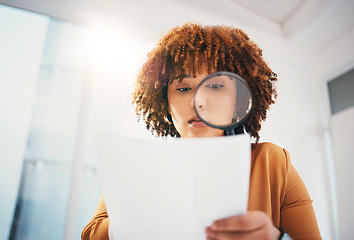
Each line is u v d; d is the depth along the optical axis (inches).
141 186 16.5
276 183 23.9
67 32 83.8
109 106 81.6
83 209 73.0
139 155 16.6
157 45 34.9
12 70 74.0
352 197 92.4
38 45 78.6
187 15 95.0
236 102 20.8
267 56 109.3
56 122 75.6
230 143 15.3
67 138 75.7
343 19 99.6
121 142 17.0
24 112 72.8
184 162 15.7
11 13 77.3
